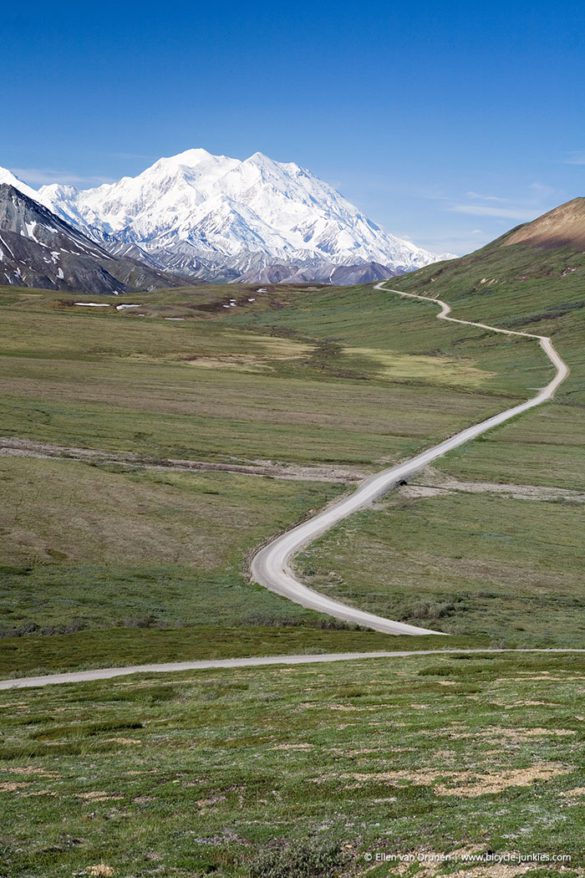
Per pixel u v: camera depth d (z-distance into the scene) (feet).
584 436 634.02
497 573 342.85
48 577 304.50
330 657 202.39
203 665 192.65
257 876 64.85
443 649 222.69
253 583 320.50
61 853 71.46
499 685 139.33
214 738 113.39
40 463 468.34
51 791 90.89
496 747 94.02
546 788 76.79
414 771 86.94
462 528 407.64
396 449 580.30
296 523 410.31
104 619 261.44
